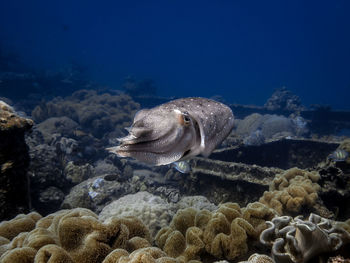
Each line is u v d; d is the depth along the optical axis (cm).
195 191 805
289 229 282
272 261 245
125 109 2086
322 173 672
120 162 1151
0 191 421
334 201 643
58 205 680
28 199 495
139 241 323
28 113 2055
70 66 4466
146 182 908
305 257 255
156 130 143
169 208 605
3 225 349
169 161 143
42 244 277
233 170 756
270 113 2106
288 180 664
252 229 327
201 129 158
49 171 693
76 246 275
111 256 254
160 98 2447
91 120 1675
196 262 302
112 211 587
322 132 1841
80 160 944
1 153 423
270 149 1083
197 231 336
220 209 369
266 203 585
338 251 258
